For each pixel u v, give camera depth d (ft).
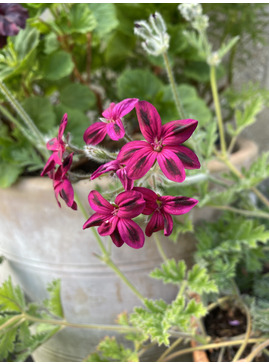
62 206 0.78
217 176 0.88
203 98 1.25
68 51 1.01
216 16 1.18
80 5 0.92
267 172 0.83
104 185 0.77
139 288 0.89
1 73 0.86
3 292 0.77
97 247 0.82
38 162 0.86
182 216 0.84
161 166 0.46
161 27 0.69
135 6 1.00
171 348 0.84
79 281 0.87
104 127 0.51
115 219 0.48
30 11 0.89
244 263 1.01
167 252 0.87
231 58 1.17
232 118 1.31
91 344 0.94
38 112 0.93
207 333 0.88
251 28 1.14
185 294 0.86
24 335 0.80
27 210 0.80
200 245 0.86
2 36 0.84
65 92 1.00
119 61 1.18
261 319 0.77
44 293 0.93
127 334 0.90
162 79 1.21
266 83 1.26
